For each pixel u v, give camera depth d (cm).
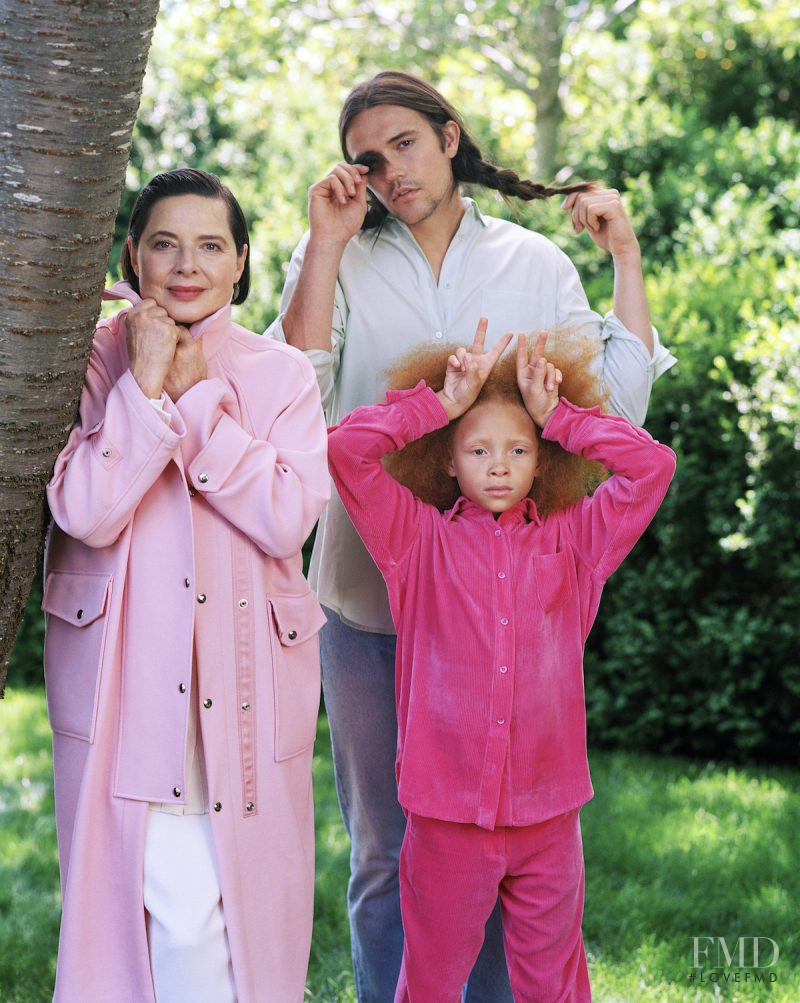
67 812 211
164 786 207
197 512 216
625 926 361
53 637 217
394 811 278
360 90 265
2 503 207
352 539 270
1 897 398
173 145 991
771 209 736
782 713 549
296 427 227
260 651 216
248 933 211
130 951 207
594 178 838
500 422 242
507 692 233
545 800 235
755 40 1056
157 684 208
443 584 239
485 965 268
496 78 924
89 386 219
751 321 540
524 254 280
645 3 940
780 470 530
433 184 266
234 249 225
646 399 280
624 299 279
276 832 216
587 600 245
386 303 273
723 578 557
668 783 514
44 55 180
